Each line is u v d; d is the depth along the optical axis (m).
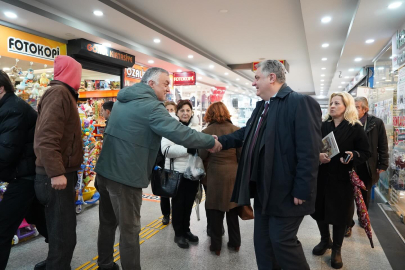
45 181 1.79
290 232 1.57
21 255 2.46
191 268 2.25
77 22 4.63
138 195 1.84
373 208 4.14
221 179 2.38
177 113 2.81
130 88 1.87
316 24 5.03
